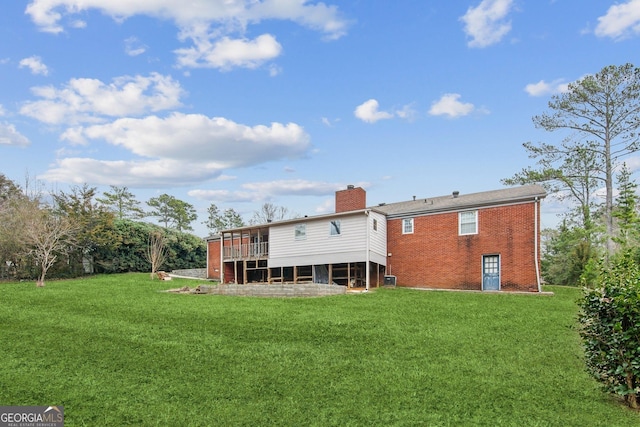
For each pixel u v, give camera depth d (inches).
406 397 297.7
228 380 326.6
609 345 274.2
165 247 1504.7
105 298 745.0
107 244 1343.5
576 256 1130.0
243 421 257.4
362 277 1034.1
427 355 398.6
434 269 941.2
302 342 438.6
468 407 281.4
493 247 871.1
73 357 375.2
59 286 932.6
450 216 932.0
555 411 276.1
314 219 1039.0
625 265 285.4
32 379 318.3
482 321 544.1
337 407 279.7
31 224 1015.6
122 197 2258.9
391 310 621.6
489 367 365.7
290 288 820.6
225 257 1266.0
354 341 444.5
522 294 781.3
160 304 684.1
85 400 283.6
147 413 265.9
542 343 442.0
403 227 999.6
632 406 280.8
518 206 851.4
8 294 768.3
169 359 374.3
